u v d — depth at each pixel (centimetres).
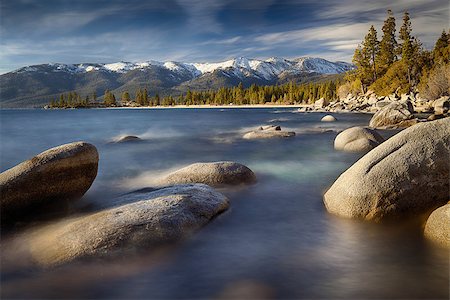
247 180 1088
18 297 517
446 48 7344
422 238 670
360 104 7088
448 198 733
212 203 795
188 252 634
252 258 629
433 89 5909
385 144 811
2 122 5600
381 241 684
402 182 729
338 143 1831
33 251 608
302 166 1473
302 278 562
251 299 513
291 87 14600
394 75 7681
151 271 575
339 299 507
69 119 6456
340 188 807
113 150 2145
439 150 751
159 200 745
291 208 895
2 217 760
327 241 695
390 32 8538
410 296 510
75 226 652
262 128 2947
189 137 2922
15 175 776
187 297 519
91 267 563
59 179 819
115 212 689
